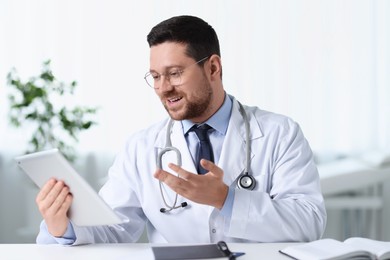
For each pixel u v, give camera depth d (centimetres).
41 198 130
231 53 306
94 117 306
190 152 156
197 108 144
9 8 301
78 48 304
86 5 304
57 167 123
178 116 144
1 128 304
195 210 148
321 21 306
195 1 304
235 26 305
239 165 151
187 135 157
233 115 157
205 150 154
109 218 125
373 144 310
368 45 308
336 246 120
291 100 307
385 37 308
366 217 312
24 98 274
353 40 307
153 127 167
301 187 146
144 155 158
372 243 123
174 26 141
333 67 308
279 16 306
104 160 307
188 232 150
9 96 287
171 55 140
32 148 289
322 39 306
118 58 305
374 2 307
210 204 132
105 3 304
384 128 310
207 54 144
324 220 144
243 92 307
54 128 297
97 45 304
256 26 306
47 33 303
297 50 306
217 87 152
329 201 287
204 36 144
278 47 306
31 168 129
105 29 304
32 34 302
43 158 122
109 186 162
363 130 311
